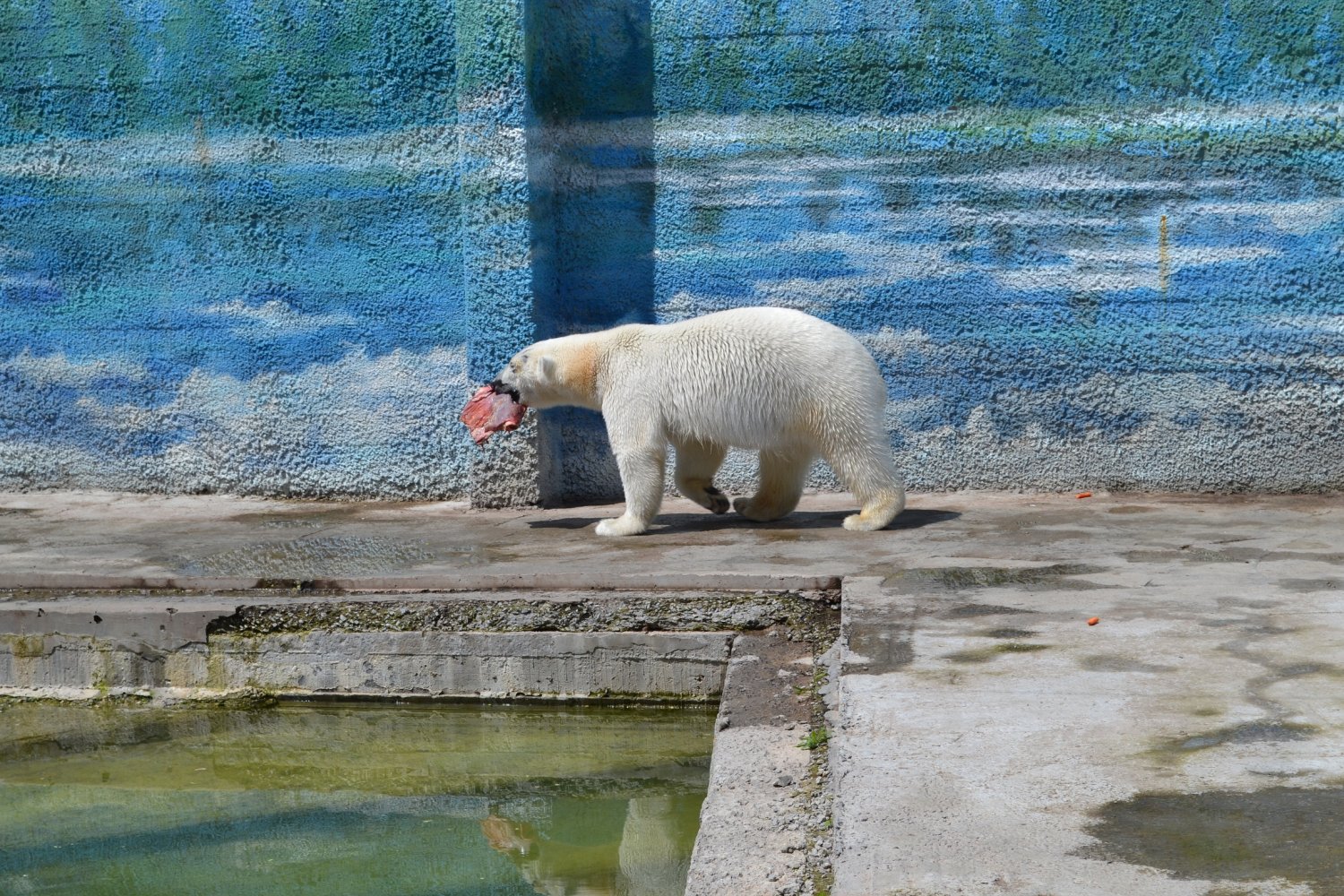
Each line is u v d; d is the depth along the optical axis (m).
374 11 6.76
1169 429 6.43
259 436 7.15
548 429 6.74
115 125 7.12
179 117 7.04
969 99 6.45
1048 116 6.39
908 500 6.51
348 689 4.70
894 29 6.45
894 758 2.79
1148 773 2.64
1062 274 6.45
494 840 3.57
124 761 4.31
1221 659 3.39
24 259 7.28
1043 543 5.11
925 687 3.27
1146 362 6.42
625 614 4.54
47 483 7.35
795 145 6.61
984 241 6.51
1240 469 6.39
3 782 4.15
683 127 6.70
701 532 5.59
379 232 6.91
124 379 7.27
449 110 6.77
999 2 6.35
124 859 3.50
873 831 2.43
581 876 3.27
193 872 3.40
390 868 3.38
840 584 4.52
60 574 5.09
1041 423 6.55
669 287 6.82
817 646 4.26
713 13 6.59
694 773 4.01
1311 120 6.15
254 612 4.76
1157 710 3.02
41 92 7.17
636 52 6.69
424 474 6.98
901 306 6.61
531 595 4.66
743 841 2.64
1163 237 6.35
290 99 6.91
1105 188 6.38
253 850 3.54
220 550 5.55
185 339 7.18
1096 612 3.95
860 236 6.61
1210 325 6.35
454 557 5.21
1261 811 2.43
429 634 4.62
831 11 6.49
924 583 4.41
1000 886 2.19
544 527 5.96
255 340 7.11
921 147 6.50
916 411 6.65
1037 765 2.71
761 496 5.80
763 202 6.68
